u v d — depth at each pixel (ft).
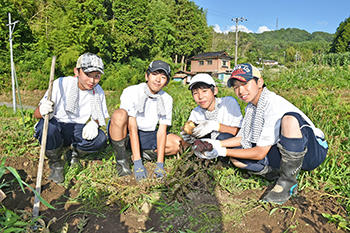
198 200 7.14
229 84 7.14
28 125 11.70
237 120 8.48
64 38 71.61
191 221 6.30
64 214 6.35
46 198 6.81
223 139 8.64
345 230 5.94
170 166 9.02
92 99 7.95
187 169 7.34
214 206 6.84
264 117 6.81
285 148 6.49
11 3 69.41
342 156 9.00
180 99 17.89
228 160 8.80
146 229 6.04
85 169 8.51
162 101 8.47
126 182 7.84
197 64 122.83
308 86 22.75
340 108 12.94
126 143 8.76
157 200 7.11
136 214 6.57
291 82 24.58
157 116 8.77
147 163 9.40
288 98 16.97
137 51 106.63
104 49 84.43
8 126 11.77
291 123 6.34
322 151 7.01
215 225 6.15
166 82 8.11
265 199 6.82
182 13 143.33
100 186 7.50
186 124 8.59
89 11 78.59
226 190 7.66
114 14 95.86
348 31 148.87
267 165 7.54
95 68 6.97
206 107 8.30
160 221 6.34
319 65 29.50
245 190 7.67
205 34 156.56
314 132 6.89
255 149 7.02
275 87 24.03
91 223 6.12
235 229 6.03
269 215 6.47
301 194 7.34
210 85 7.92
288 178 6.77
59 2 79.05
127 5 95.86
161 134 8.63
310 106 13.06
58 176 7.50
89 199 6.97
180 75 108.17
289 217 6.36
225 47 202.69
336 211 6.60
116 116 7.48
